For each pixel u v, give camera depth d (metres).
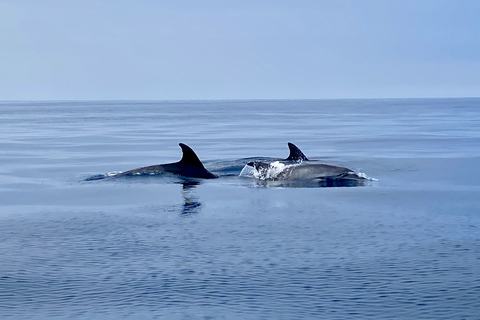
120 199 51.56
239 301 26.58
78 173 70.19
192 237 37.38
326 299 26.75
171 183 60.34
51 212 45.78
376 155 91.88
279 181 62.41
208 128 183.12
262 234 38.16
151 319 24.77
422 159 85.50
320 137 138.38
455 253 33.56
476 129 165.88
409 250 34.25
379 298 26.84
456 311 25.33
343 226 40.50
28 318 24.91
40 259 32.72
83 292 27.75
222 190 56.47
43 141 126.38
